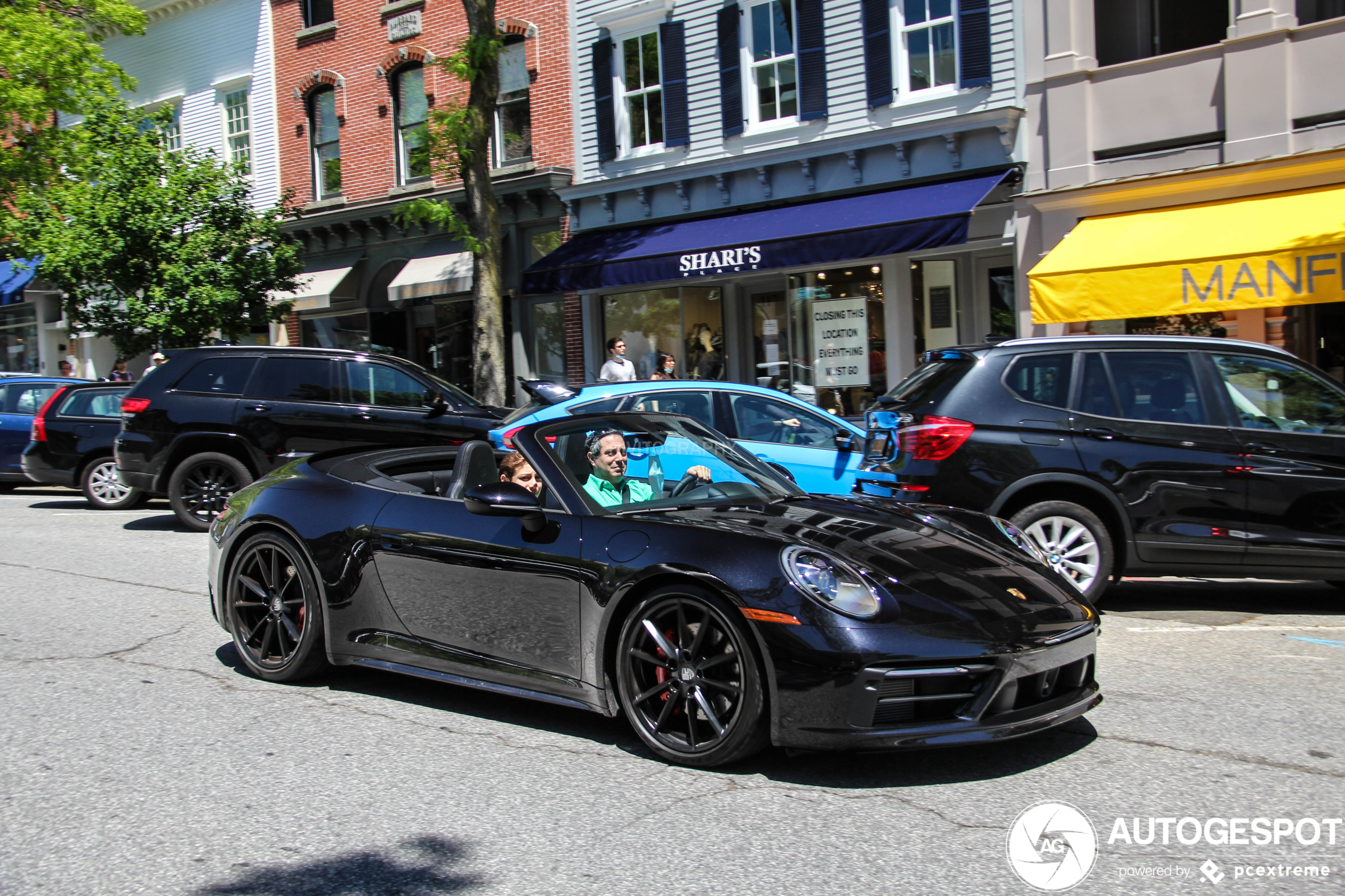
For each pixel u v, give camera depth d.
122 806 3.54
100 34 20.94
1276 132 11.00
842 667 3.44
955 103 13.23
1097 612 4.04
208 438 10.07
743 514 4.14
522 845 3.18
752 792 3.55
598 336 17.14
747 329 15.72
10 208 19.47
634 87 16.33
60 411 12.38
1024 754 3.91
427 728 4.34
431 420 10.00
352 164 20.23
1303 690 4.70
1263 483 5.98
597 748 4.05
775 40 14.81
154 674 5.20
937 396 6.50
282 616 4.99
